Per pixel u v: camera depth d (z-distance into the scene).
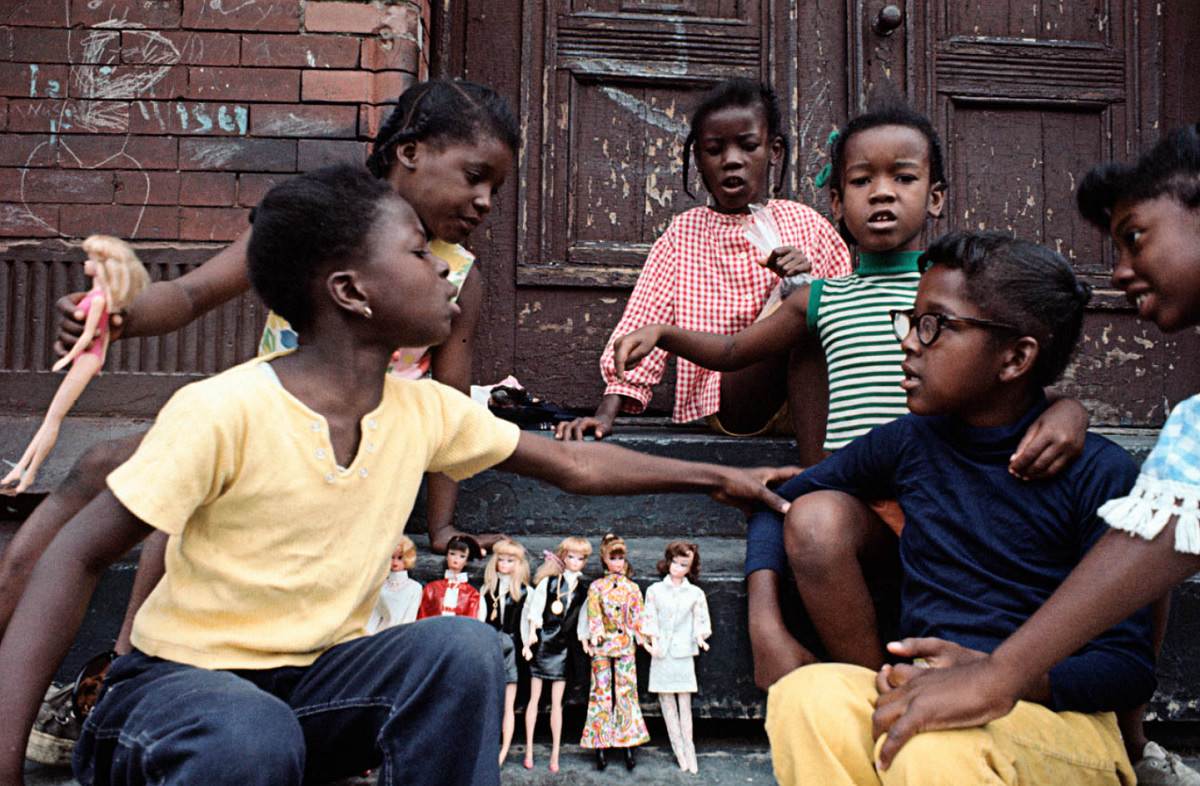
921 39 3.76
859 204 2.52
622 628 2.13
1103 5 3.78
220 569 1.39
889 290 2.45
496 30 3.67
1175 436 1.49
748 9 3.76
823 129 3.75
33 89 3.06
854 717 1.55
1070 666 1.60
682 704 2.13
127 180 3.05
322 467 1.42
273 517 1.40
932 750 1.43
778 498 2.02
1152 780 1.85
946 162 3.75
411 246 1.46
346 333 1.46
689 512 2.71
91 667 1.92
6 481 1.33
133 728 1.28
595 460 1.80
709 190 3.30
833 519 1.92
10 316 3.00
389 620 2.17
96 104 3.07
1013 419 1.83
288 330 2.24
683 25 3.73
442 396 1.64
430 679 1.35
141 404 2.98
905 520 1.90
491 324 3.63
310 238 1.42
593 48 3.70
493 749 1.39
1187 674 2.14
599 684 2.12
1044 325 1.76
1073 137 3.81
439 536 2.44
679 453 2.79
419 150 2.15
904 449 1.93
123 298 1.42
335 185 1.45
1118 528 1.48
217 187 3.07
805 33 3.76
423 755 1.36
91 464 1.75
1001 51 3.77
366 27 3.13
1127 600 1.46
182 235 3.05
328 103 3.10
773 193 3.55
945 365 1.77
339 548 1.45
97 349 1.42
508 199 3.65
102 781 1.36
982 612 1.73
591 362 3.65
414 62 3.15
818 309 2.52
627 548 2.56
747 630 2.20
